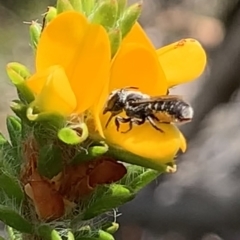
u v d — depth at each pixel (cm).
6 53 15
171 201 11
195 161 13
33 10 15
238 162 13
